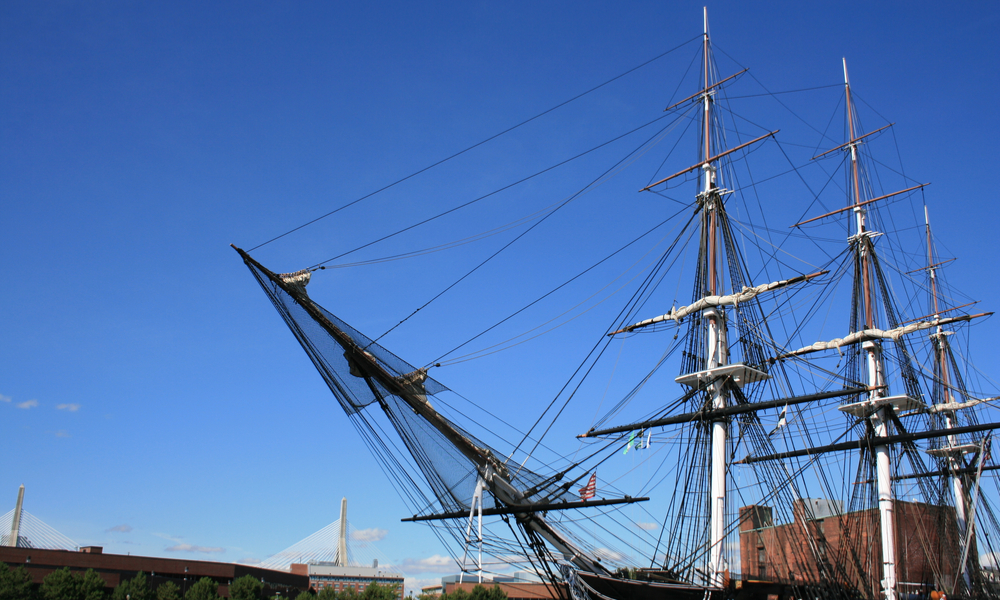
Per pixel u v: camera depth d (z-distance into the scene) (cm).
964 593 5938
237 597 12888
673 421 4544
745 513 4431
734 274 4750
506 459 2639
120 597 11875
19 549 12525
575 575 2734
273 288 2469
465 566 2550
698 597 3056
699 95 5062
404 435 2520
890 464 6166
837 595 4297
